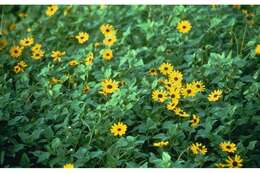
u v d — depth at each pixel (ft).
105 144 9.75
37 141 9.97
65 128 9.76
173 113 10.36
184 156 9.65
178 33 12.30
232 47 12.37
